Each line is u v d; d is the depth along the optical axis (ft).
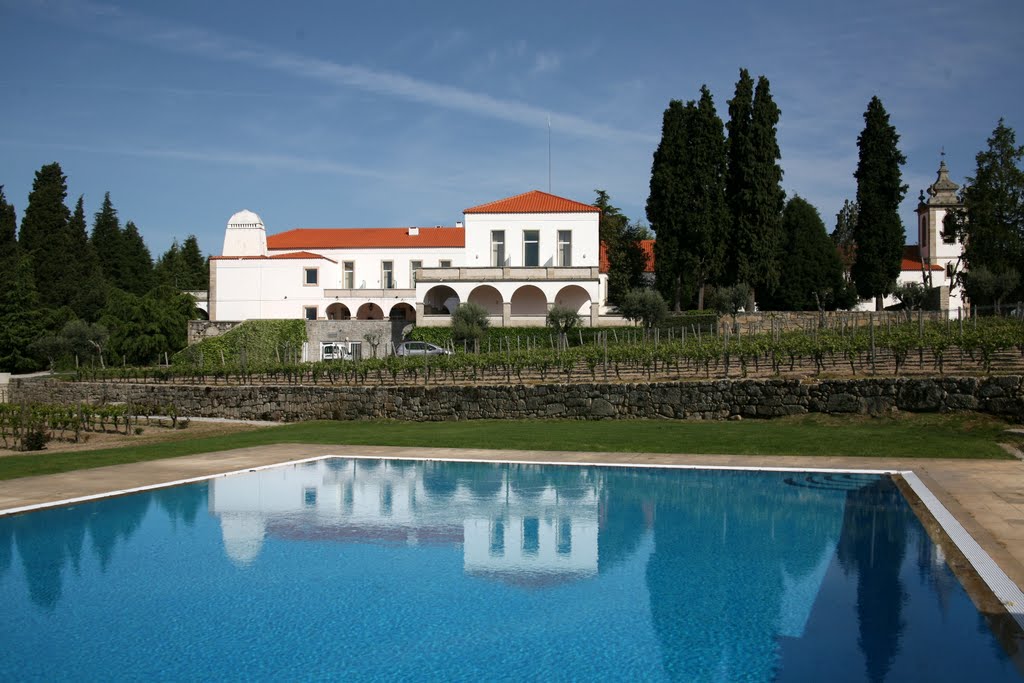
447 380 101.76
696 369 86.07
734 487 44.34
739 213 160.04
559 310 142.20
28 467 53.72
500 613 25.84
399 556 32.40
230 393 103.65
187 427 91.97
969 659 20.81
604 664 21.81
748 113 160.86
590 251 163.94
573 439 64.90
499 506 41.52
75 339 173.37
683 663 21.72
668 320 141.90
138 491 44.68
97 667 21.88
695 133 161.27
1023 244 151.74
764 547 32.50
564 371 93.71
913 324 98.32
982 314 121.29
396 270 192.13
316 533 36.17
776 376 77.71
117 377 129.49
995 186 157.89
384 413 92.53
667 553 32.35
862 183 175.73
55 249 223.92
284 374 114.01
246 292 183.83
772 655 22.02
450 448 62.13
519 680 20.84
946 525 32.48
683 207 161.58
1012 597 24.63
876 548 31.27
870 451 53.67
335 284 192.65
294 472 52.60
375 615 25.80
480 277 159.43
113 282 266.57
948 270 227.81
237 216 195.42
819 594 26.63
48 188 226.79
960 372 70.38
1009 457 50.21
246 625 24.99
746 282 159.43
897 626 23.43
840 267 198.29
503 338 142.72
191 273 318.86
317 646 23.30
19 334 184.55
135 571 30.50
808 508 38.58
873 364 73.20
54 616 25.75
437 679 20.98
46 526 37.27
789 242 195.21
